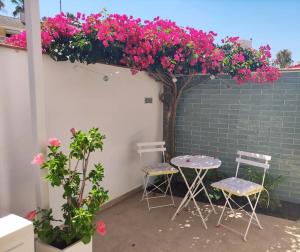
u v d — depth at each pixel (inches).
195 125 174.1
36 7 79.4
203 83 167.9
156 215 130.6
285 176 149.5
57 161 75.7
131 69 133.5
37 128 83.7
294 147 145.7
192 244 105.6
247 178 157.6
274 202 140.4
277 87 146.7
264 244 106.0
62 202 113.1
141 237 110.3
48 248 76.8
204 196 151.2
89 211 79.4
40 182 86.0
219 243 106.6
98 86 127.5
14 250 64.1
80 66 117.3
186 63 135.8
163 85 175.3
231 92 160.1
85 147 80.5
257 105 153.3
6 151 89.0
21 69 91.3
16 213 94.0
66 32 105.7
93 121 126.1
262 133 153.7
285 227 119.9
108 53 118.1
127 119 148.7
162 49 127.2
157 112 175.9
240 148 161.3
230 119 162.4
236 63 145.8
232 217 129.0
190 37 131.6
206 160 128.3
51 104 105.7
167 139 175.6
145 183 151.2
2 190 88.9
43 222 80.8
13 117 90.2
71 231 79.1
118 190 146.6
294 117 143.9
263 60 152.1
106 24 112.0
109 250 100.8
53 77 105.7
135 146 157.1
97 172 84.7
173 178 173.8
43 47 100.2
